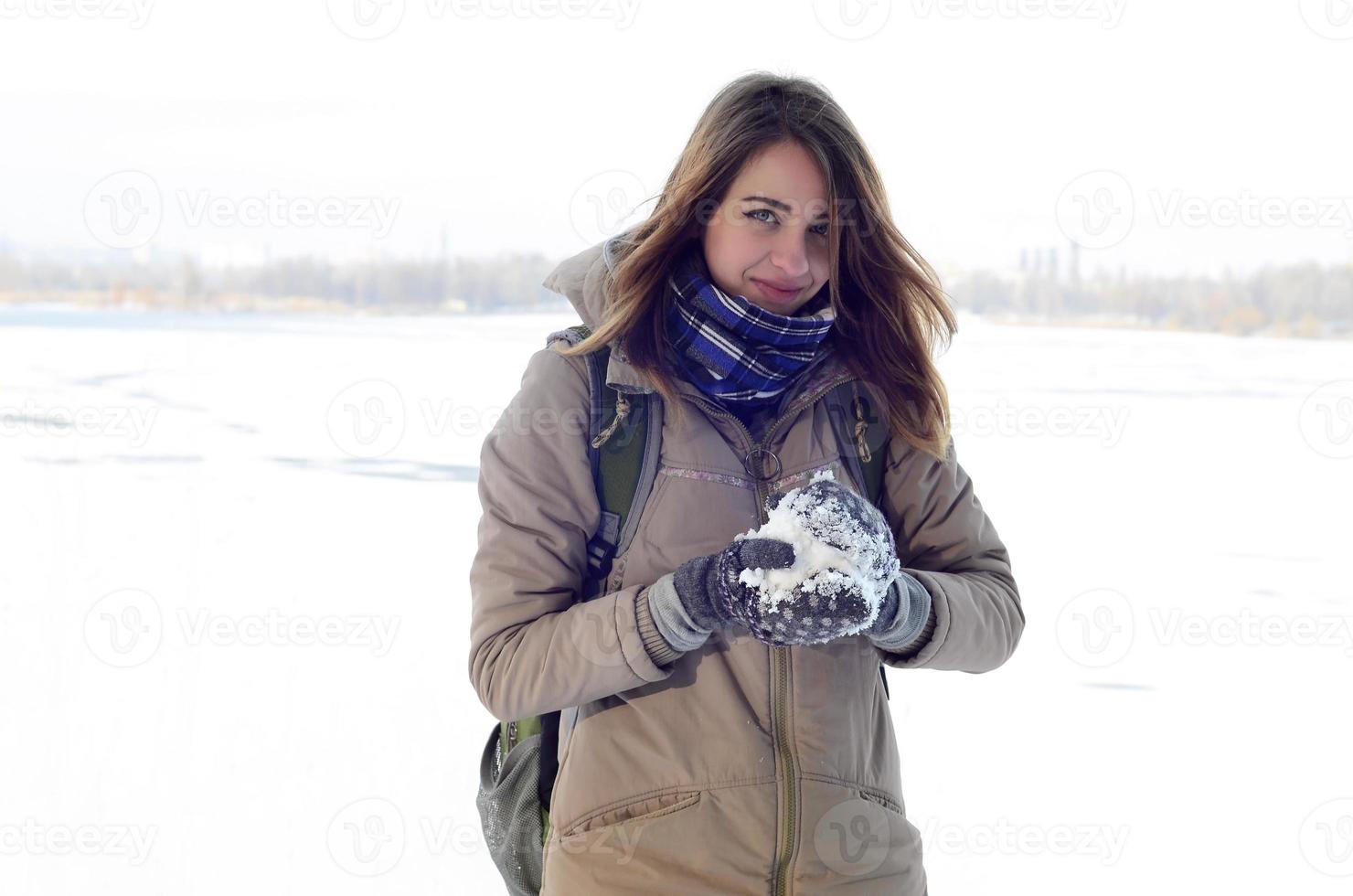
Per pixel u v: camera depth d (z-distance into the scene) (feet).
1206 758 11.96
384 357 47.37
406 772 11.19
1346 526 23.75
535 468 4.25
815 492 3.69
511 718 4.18
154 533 20.77
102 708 12.65
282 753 11.54
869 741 4.32
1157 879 9.25
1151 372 48.03
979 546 4.89
